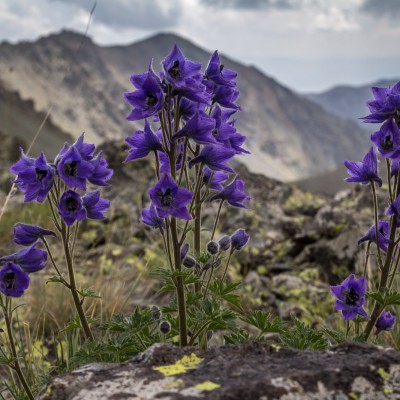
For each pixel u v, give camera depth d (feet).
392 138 2.80
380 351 2.27
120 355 2.89
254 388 2.02
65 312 5.00
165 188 2.53
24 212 7.43
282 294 5.57
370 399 2.04
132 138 2.73
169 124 2.65
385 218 6.63
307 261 6.23
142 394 2.05
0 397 3.43
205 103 2.63
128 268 6.19
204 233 6.55
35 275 5.81
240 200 3.20
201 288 3.19
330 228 6.40
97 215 2.88
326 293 5.49
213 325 2.84
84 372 2.26
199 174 2.84
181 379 2.13
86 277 5.70
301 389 2.05
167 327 2.88
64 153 2.77
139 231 7.20
